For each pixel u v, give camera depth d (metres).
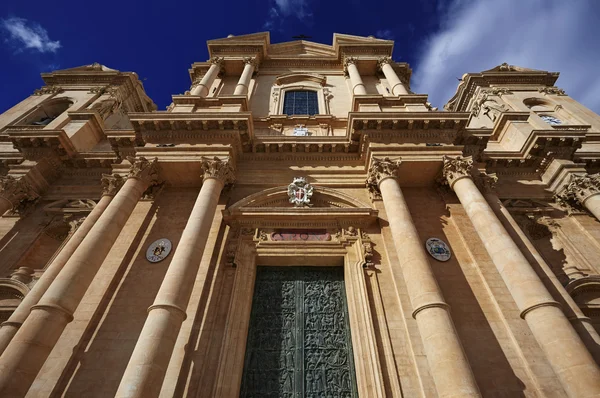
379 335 10.32
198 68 24.83
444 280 11.73
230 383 9.30
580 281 12.64
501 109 22.27
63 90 25.08
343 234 13.27
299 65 26.03
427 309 9.36
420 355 9.65
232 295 11.27
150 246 12.81
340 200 14.62
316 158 16.11
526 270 10.19
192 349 9.88
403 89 20.33
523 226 15.41
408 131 15.17
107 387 9.20
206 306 10.93
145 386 7.67
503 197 16.47
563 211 15.90
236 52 25.48
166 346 8.54
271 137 16.05
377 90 22.70
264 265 13.09
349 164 15.98
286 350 10.77
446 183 14.48
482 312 10.83
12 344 8.51
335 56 26.89
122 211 12.44
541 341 9.02
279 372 10.26
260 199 14.37
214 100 18.41
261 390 9.87
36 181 16.44
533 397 8.91
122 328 10.44
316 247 12.91
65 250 12.22
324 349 10.83
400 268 11.85
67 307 9.52
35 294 10.90
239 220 13.53
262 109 21.34
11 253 14.26
